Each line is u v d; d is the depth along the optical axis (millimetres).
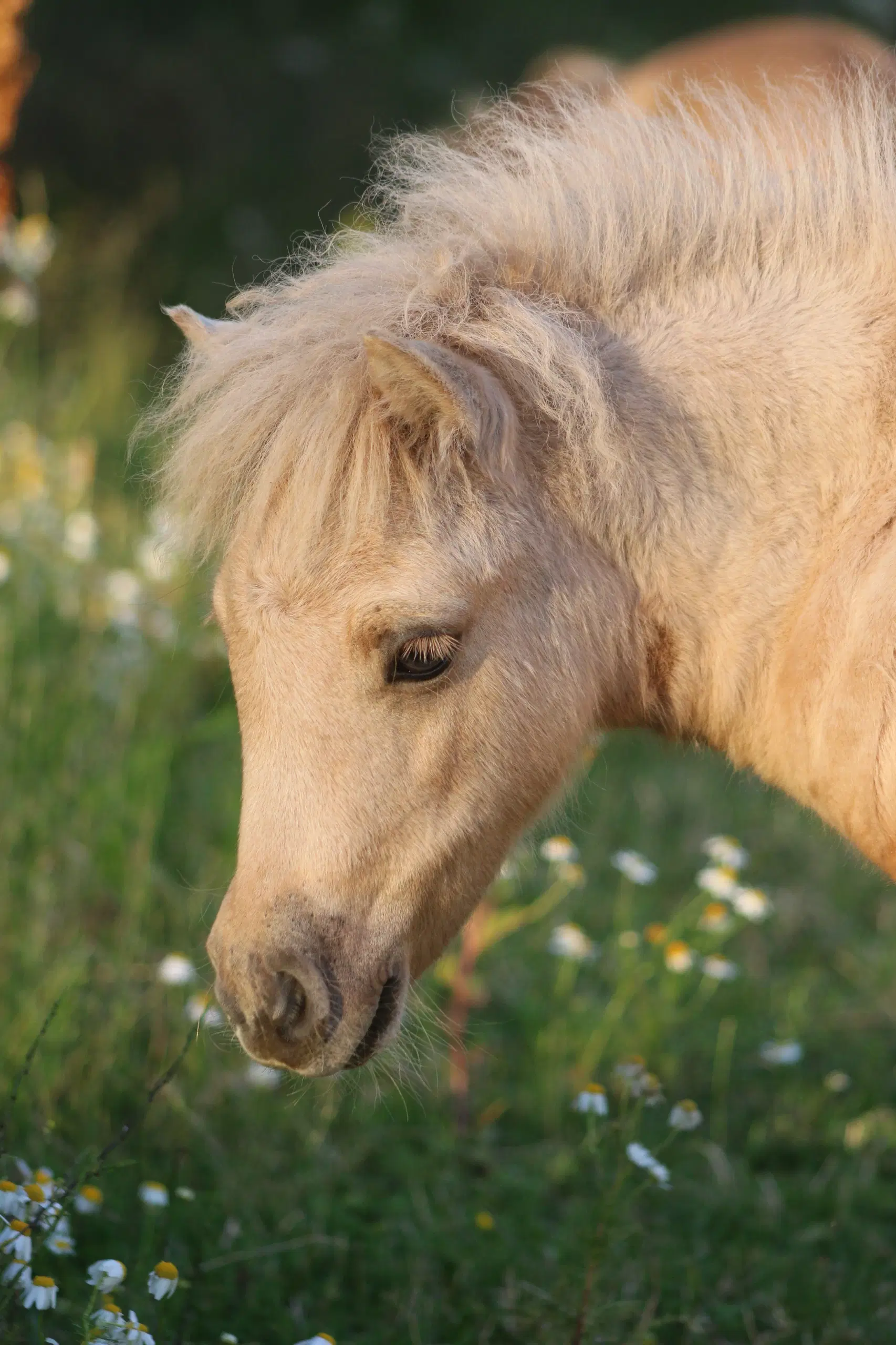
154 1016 5074
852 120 3760
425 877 3367
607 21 16547
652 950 5621
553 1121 4988
